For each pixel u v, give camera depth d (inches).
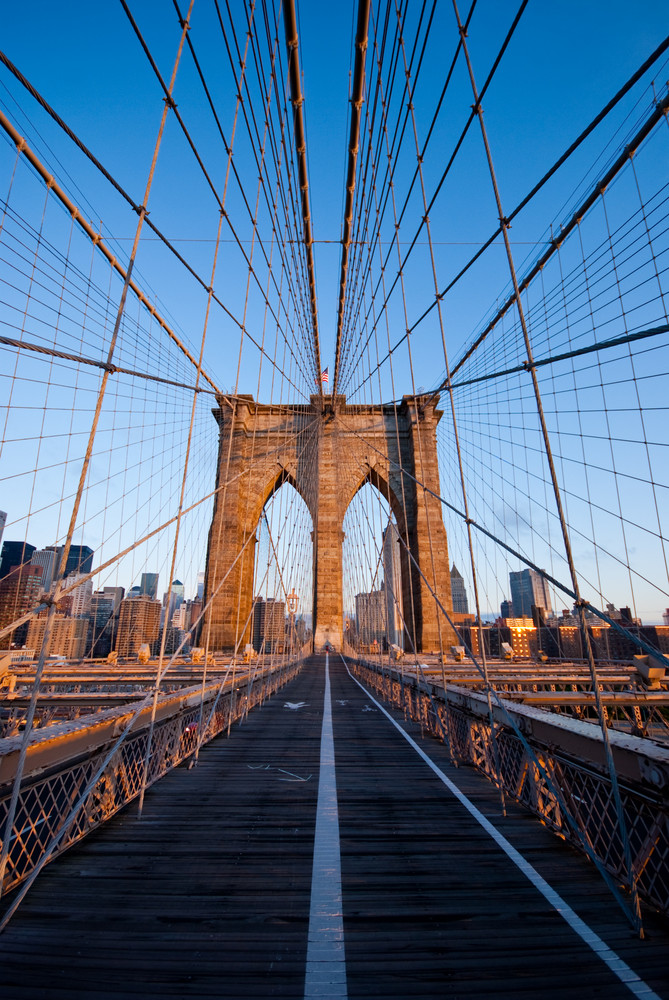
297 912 86.4
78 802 105.0
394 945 77.2
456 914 85.9
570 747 113.5
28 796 100.1
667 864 80.5
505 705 151.1
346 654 1205.1
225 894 92.6
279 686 533.0
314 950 75.7
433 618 1266.0
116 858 107.8
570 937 79.4
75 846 113.9
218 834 122.7
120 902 89.0
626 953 75.4
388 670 423.2
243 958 73.7
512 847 115.1
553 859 108.4
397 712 350.9
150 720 159.6
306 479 1400.1
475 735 192.9
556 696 480.1
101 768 115.4
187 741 214.4
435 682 256.1
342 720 313.1
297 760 204.1
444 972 70.9
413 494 1450.5
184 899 90.4
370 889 95.0
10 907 83.2
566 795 118.8
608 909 87.5
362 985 68.4
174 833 123.0
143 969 71.1
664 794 81.7
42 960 72.7
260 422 1439.5
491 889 94.9
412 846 115.9
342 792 159.2
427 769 190.2
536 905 88.9
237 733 266.8
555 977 70.0
